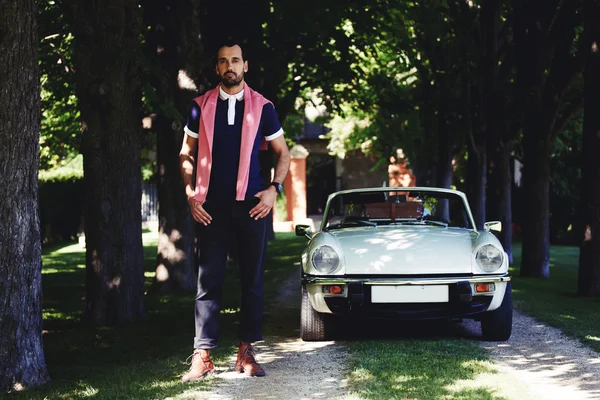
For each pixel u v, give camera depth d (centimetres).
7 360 475
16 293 477
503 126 1600
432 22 1443
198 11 1060
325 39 1366
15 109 473
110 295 827
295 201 3294
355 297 634
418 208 782
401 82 2067
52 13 1227
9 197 474
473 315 664
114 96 800
